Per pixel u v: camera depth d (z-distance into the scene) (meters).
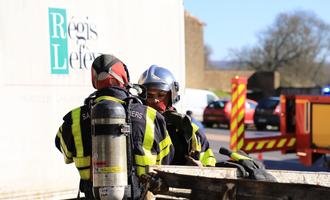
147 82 3.49
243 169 3.18
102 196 2.65
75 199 4.72
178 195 2.60
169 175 2.62
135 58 5.25
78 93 4.79
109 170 2.65
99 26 4.97
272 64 73.00
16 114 4.41
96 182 2.67
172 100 3.56
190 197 2.55
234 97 9.01
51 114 4.61
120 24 5.14
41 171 4.53
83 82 4.83
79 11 4.82
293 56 72.50
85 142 2.89
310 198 2.22
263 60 73.56
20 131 4.43
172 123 3.45
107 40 5.03
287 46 72.50
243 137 8.98
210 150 3.51
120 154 2.67
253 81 55.88
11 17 4.40
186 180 2.56
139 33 5.29
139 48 5.29
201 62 48.06
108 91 2.88
